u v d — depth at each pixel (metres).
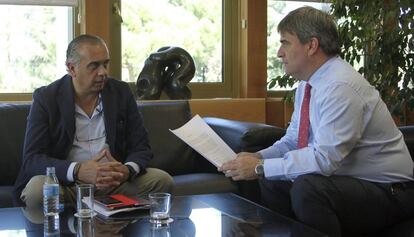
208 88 3.68
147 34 3.48
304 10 1.86
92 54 2.09
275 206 2.03
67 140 2.14
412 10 2.87
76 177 1.94
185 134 2.07
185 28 3.60
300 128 1.94
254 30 3.64
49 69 3.23
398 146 1.82
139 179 2.12
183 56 3.24
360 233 1.79
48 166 1.98
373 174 1.79
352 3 3.02
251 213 1.66
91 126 2.21
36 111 2.13
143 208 1.66
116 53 3.38
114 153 2.21
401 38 2.94
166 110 2.86
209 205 1.77
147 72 3.19
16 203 2.06
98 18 3.20
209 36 3.68
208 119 2.98
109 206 1.62
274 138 2.50
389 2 2.92
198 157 2.82
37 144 2.09
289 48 1.86
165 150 2.76
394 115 3.19
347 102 1.71
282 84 3.28
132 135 2.27
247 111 3.41
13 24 3.13
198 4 3.63
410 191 1.79
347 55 3.09
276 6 3.81
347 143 1.71
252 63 3.65
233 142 2.55
